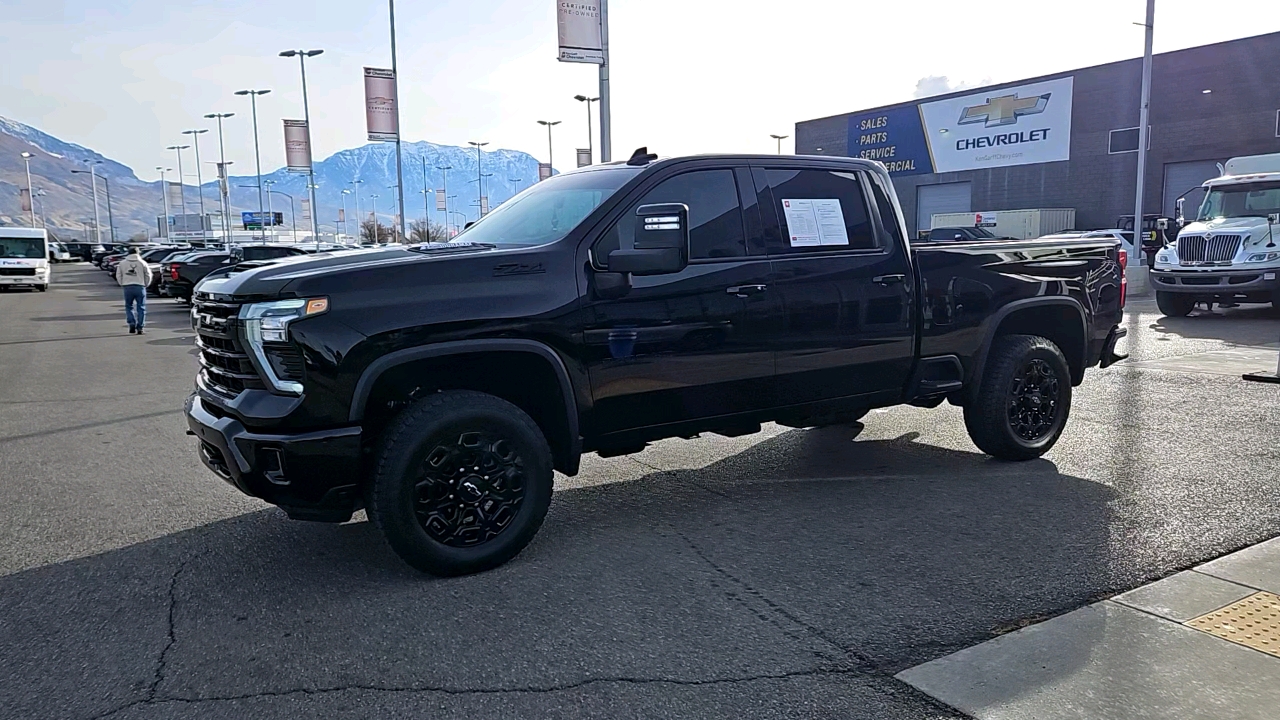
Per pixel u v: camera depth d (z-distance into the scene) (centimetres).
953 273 583
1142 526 488
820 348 529
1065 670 331
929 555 454
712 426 510
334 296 400
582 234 460
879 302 549
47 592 425
